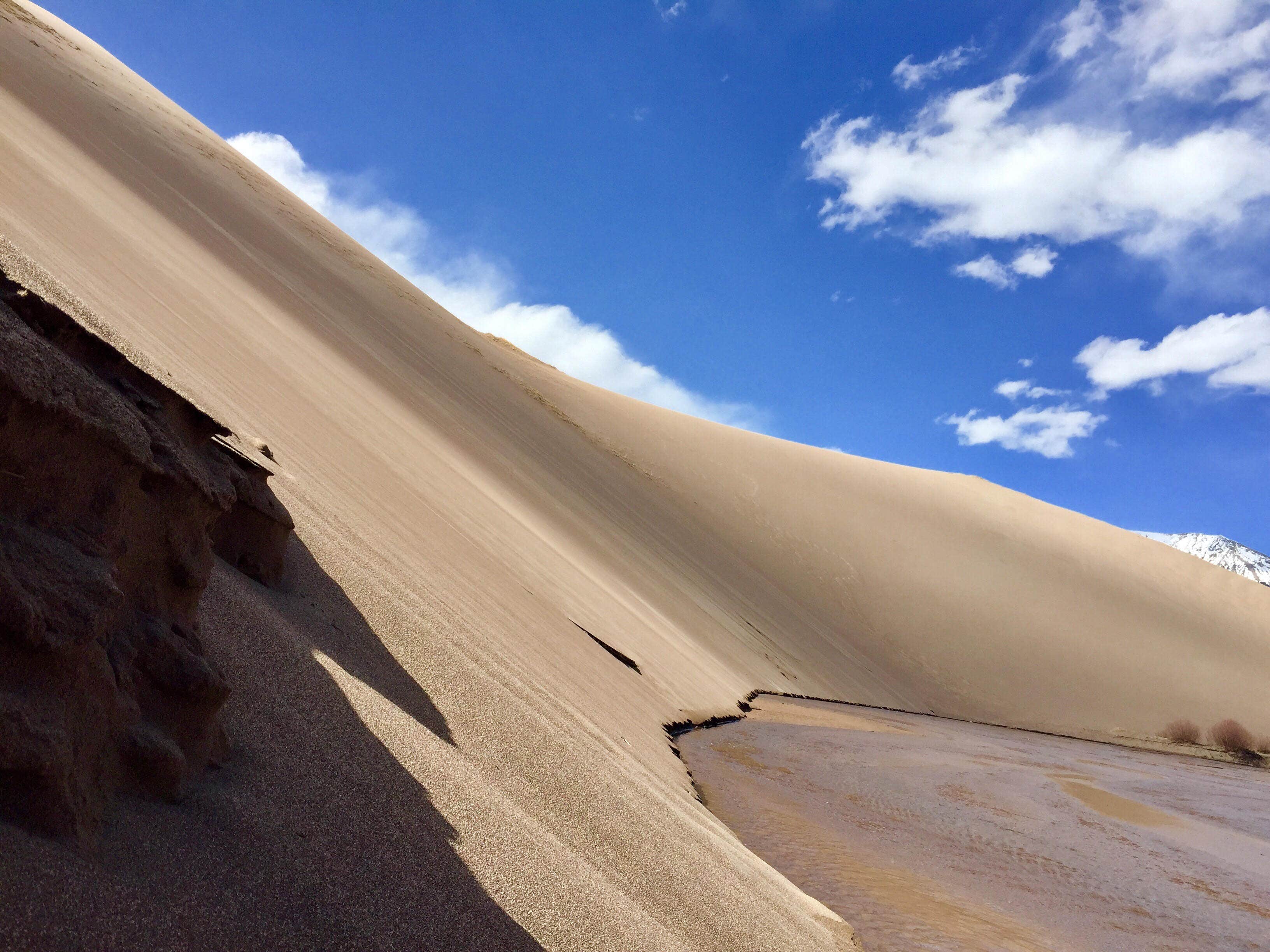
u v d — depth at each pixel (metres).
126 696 2.42
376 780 3.35
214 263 18.06
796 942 5.76
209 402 7.42
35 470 2.25
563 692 8.34
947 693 45.62
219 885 2.26
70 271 7.78
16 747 1.91
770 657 31.67
